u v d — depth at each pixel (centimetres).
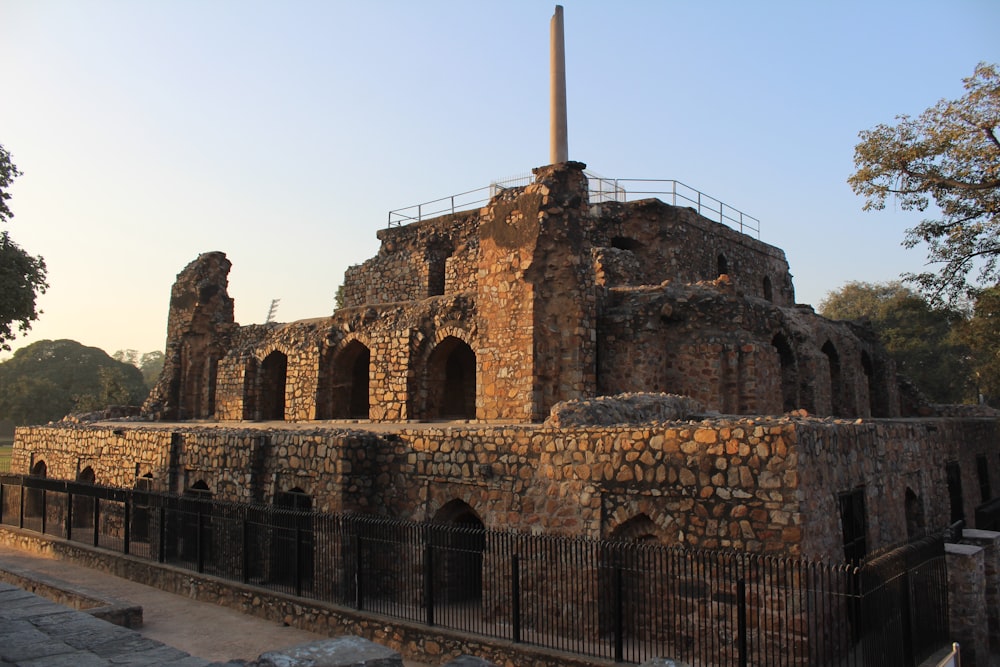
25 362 8688
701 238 2834
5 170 2284
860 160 1920
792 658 994
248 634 1391
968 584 1234
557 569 1255
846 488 1191
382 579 1512
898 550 1087
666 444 1159
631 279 2291
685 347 1928
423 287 2988
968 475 1981
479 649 1173
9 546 2342
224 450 1842
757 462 1063
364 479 1552
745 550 1060
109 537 2175
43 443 2748
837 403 2609
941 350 4681
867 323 3008
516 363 1834
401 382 2173
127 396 6862
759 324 2027
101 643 790
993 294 1988
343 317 2450
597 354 1967
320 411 2450
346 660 617
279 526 1595
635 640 1161
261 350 2762
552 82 2284
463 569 1462
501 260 1908
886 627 985
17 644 784
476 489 1400
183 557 1806
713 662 1057
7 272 2267
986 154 1739
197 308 3066
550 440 1305
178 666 717
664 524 1148
